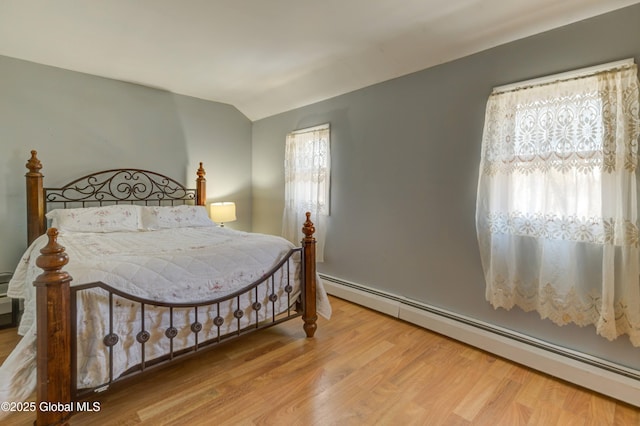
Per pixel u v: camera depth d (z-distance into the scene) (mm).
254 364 1972
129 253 1926
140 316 1622
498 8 1868
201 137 3939
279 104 3789
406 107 2652
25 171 2846
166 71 3049
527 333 2051
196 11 2012
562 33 1862
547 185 1883
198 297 1826
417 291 2627
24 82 2814
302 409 1576
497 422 1512
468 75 2277
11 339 2232
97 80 3180
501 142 2062
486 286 2182
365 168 2979
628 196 1622
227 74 3100
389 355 2098
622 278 1656
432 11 1974
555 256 1872
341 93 3174
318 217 3352
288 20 2109
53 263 1291
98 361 1453
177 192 3777
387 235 2820
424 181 2549
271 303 2217
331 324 2576
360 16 2043
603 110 1689
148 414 1522
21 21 2150
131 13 2045
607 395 1694
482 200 2162
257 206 4371
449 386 1779
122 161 3373
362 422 1496
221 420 1494
